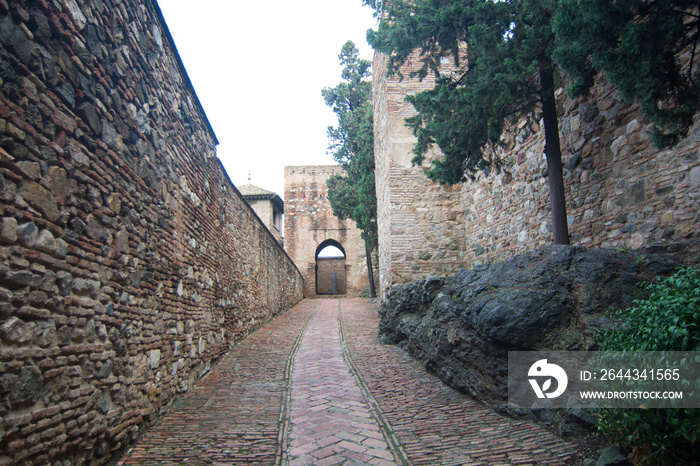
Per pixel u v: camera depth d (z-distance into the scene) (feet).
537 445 12.76
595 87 19.56
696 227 14.82
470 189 34.76
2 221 7.82
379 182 44.09
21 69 8.40
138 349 13.98
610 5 12.23
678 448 8.88
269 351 29.63
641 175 17.08
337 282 120.37
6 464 7.75
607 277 15.49
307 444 13.33
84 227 10.72
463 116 19.92
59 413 9.41
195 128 21.90
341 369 24.07
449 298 23.35
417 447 12.96
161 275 16.37
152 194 15.64
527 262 18.40
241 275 34.37
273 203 104.63
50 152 9.34
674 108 12.63
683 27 12.54
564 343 14.74
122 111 13.25
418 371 23.26
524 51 17.43
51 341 9.21
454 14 20.07
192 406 17.25
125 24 13.51
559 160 19.57
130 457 12.28
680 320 9.14
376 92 45.75
